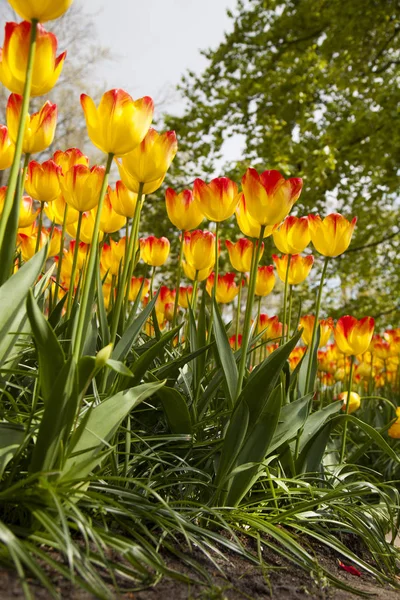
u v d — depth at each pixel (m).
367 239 9.81
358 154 8.66
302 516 1.87
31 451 1.38
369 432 2.00
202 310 2.06
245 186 1.63
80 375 1.20
